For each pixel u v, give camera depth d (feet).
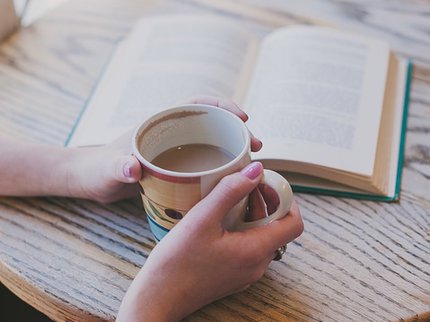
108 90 2.74
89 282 2.08
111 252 2.18
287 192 1.92
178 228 1.91
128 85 2.73
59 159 2.35
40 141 2.59
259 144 2.11
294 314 2.01
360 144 2.42
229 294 2.05
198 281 1.93
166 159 2.02
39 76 2.93
